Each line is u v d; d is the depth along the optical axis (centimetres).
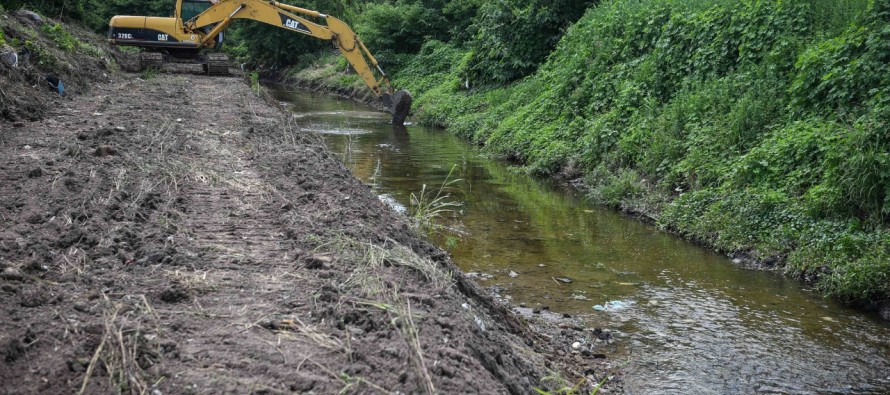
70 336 331
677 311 659
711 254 858
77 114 1074
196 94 1576
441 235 909
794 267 771
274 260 474
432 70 2817
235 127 1082
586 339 585
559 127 1485
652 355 561
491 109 1948
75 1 2755
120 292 395
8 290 371
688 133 1138
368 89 2909
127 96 1405
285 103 2828
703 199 959
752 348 580
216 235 526
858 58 945
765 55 1136
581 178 1280
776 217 847
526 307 654
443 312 411
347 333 357
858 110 902
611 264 805
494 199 1152
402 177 1318
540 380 450
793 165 897
